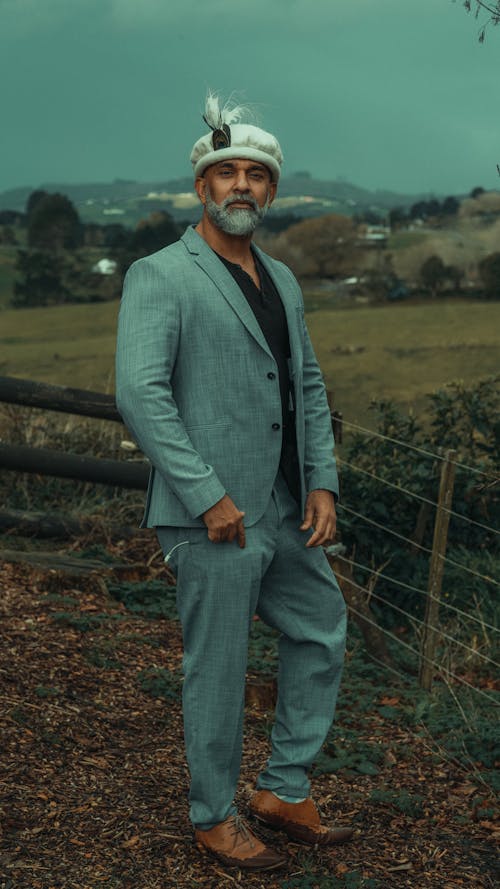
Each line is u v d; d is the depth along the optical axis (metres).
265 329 2.52
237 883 2.49
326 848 2.75
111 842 2.60
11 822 2.61
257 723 3.76
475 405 6.05
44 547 5.63
